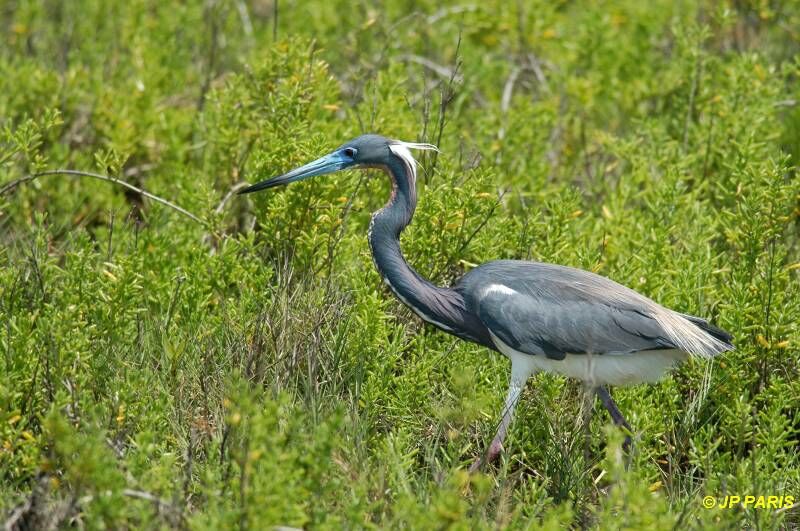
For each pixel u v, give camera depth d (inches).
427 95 555.5
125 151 584.7
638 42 708.0
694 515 367.9
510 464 418.9
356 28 724.7
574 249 490.6
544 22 740.0
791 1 740.0
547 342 419.5
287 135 517.0
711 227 496.4
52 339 406.3
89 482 337.7
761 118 580.1
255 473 327.9
